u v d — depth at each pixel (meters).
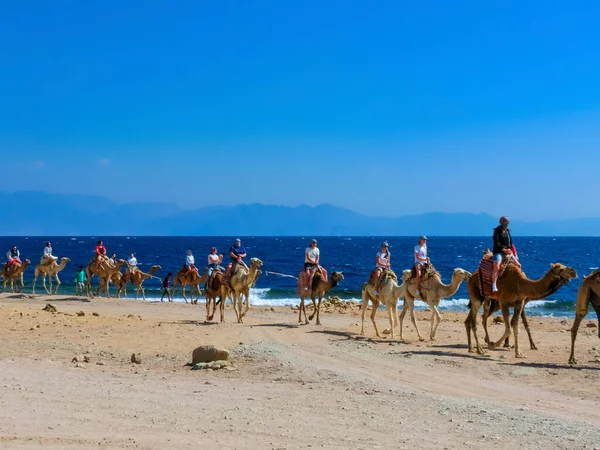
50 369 14.48
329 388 12.80
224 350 15.56
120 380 13.51
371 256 111.94
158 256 109.69
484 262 17.45
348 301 35.09
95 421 10.03
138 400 11.57
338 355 16.77
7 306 26.70
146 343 18.56
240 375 14.31
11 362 15.18
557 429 9.70
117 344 18.36
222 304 24.25
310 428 9.77
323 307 31.98
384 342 19.22
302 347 18.05
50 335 19.55
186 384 13.23
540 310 36.78
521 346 18.73
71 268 69.38
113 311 28.27
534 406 11.50
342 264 86.44
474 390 12.85
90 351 17.22
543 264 84.94
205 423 10.01
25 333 19.84
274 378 13.91
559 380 13.78
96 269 36.00
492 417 10.43
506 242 17.62
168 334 20.03
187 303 34.00
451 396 12.27
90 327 21.34
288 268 79.00
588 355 17.05
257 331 21.11
